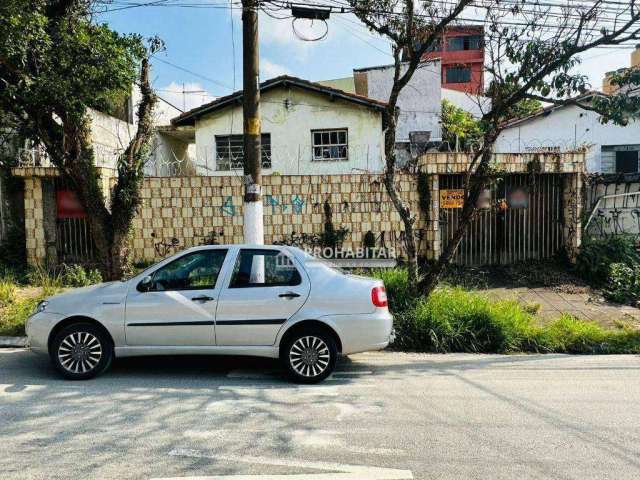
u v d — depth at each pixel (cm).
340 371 634
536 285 1116
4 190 1227
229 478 345
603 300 1033
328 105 1625
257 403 503
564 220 1235
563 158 1188
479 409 491
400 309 813
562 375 623
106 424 442
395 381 588
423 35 788
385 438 418
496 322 776
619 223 1314
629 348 761
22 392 527
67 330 567
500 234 1230
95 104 850
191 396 522
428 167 1173
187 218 1190
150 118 858
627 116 749
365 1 758
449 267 1198
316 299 565
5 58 691
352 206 1201
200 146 1631
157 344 567
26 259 1210
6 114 917
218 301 564
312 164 1631
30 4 709
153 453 384
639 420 465
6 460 371
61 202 1206
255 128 771
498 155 1174
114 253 816
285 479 345
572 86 745
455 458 380
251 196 772
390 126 797
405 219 818
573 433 432
